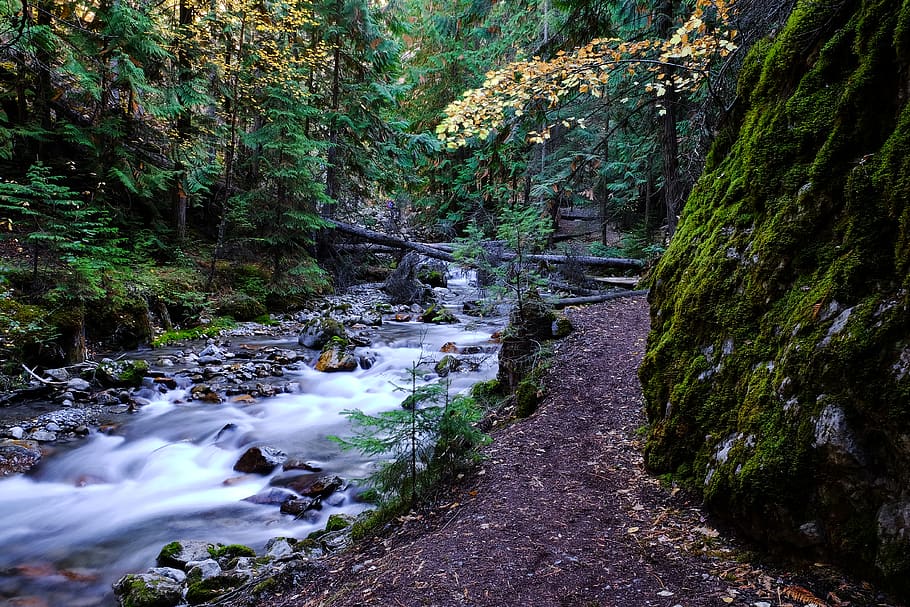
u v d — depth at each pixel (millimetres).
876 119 2781
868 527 2324
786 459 2650
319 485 5809
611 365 6926
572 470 4418
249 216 15711
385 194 24938
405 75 25953
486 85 5613
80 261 9789
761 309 3326
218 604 3562
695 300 3977
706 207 4535
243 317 14398
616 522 3451
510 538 3352
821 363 2551
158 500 5820
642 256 16609
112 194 14172
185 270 14398
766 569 2693
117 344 10992
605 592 2699
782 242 3186
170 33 13938
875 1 2893
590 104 13391
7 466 6258
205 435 7457
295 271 16250
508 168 17641
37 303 9484
